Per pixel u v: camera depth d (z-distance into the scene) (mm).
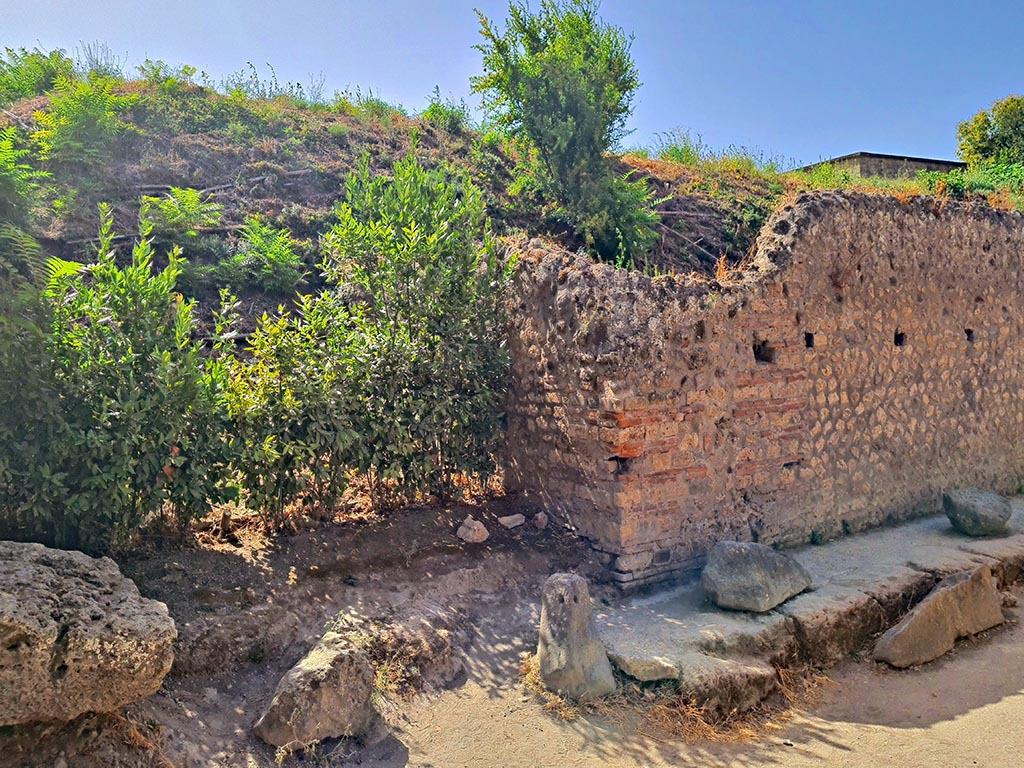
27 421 5359
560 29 13383
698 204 15375
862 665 6590
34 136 11852
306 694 4820
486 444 8367
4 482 5203
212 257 10922
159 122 13828
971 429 10164
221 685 5164
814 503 8523
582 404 7352
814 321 8508
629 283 7254
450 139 16359
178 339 6047
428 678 5742
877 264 9117
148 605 4484
